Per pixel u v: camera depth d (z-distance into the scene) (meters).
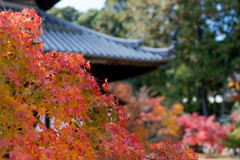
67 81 2.43
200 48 16.47
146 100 12.45
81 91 2.42
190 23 17.31
